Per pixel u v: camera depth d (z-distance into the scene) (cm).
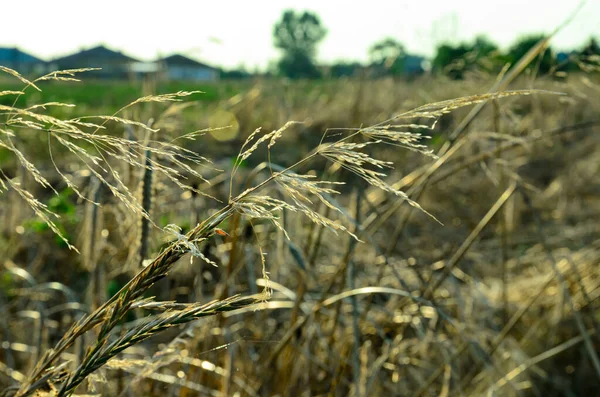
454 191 671
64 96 1691
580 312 367
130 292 93
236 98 732
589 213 640
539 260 461
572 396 344
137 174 164
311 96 1030
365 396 246
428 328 314
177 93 84
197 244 90
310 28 5738
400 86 620
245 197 91
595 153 845
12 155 688
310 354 279
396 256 452
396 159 561
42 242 459
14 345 315
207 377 261
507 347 338
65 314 369
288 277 334
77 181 213
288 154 848
